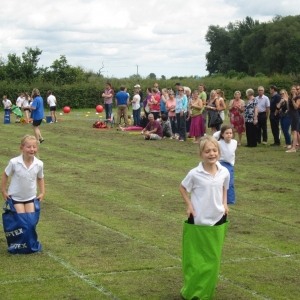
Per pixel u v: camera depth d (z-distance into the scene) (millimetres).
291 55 78062
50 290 6438
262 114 19938
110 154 17969
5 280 6754
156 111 24594
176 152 18406
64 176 13930
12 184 7852
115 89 50219
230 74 78375
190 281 6094
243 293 6395
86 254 7738
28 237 7727
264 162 16172
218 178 6215
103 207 10562
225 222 6215
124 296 6277
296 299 6238
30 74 53312
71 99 48844
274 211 10352
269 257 7684
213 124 19453
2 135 24344
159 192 11977
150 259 7543
